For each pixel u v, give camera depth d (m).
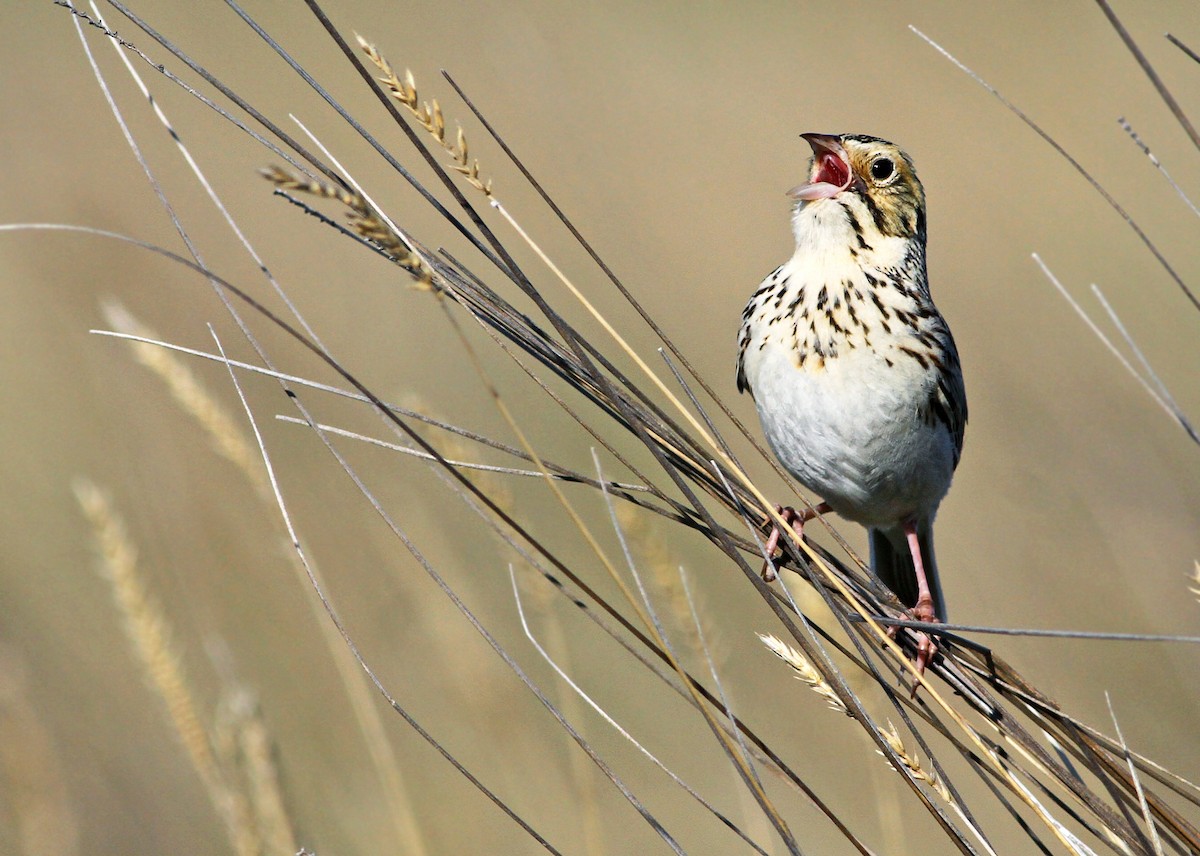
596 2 22.91
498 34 21.17
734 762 5.70
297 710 11.41
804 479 8.62
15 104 19.75
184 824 11.07
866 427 8.21
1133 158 20.11
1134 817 6.38
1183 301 17.38
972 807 11.66
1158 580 13.19
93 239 17.31
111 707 11.50
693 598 8.04
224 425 7.51
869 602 7.38
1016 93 21.48
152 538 12.02
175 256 5.07
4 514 12.68
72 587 12.20
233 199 18.28
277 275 17.09
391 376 15.53
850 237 8.34
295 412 14.57
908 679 7.18
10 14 21.64
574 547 13.20
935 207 19.38
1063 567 13.56
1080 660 12.84
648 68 21.30
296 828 7.37
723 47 22.16
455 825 10.43
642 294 17.16
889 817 7.91
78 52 20.78
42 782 8.97
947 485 8.83
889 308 8.23
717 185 18.94
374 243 5.64
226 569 12.13
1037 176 19.88
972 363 16.53
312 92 20.19
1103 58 22.33
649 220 18.36
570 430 14.75
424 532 11.00
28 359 14.76
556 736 11.83
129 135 5.82
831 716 11.99
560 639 8.52
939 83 21.69
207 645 7.96
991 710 6.82
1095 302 17.34
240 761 7.45
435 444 8.16
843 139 8.67
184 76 20.36
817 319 8.22
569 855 10.37
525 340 6.52
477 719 10.38
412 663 11.66
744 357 8.73
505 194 18.25
